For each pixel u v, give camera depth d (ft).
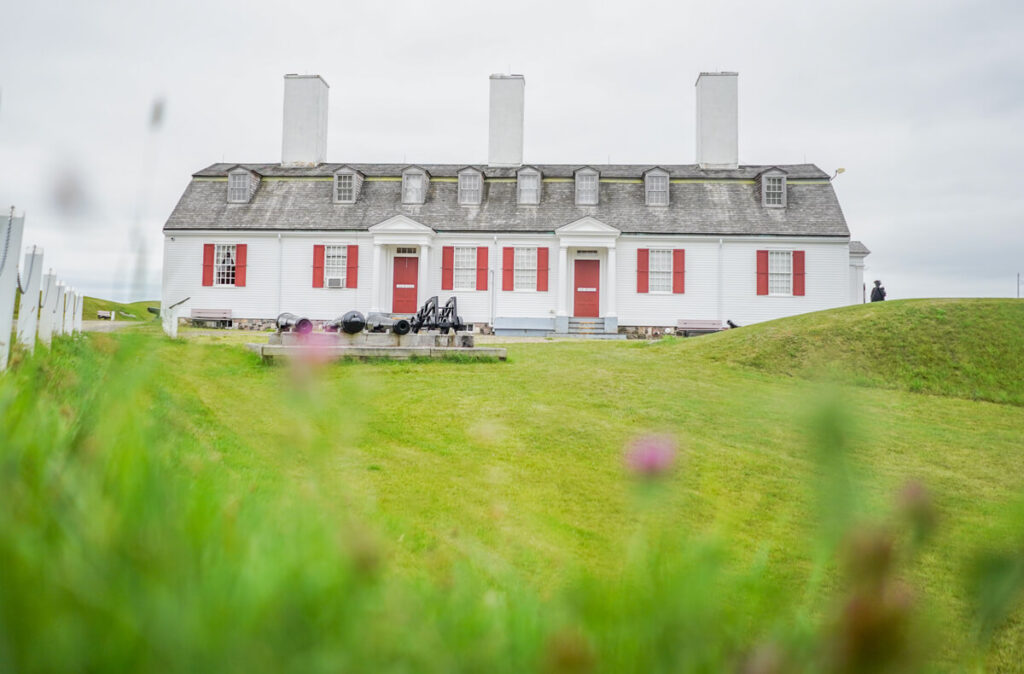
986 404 38.73
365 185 91.61
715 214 87.25
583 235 84.28
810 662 1.71
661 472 2.58
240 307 86.48
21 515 2.19
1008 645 9.80
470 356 43.86
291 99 97.86
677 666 2.28
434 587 3.98
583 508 14.87
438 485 16.89
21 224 9.79
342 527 3.48
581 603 2.61
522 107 97.30
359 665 2.35
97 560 2.06
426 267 84.28
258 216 88.22
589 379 38.78
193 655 1.91
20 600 1.85
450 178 91.50
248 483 8.47
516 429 26.13
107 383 3.20
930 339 47.24
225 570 2.39
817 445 1.47
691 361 47.16
